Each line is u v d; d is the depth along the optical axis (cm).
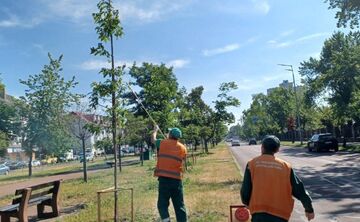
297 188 516
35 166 6556
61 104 2794
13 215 1051
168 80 2753
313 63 5497
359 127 5072
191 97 5200
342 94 4312
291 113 8781
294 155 3850
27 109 3017
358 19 2906
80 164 5694
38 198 1209
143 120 2945
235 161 3350
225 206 1162
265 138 540
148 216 1064
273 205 503
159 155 869
